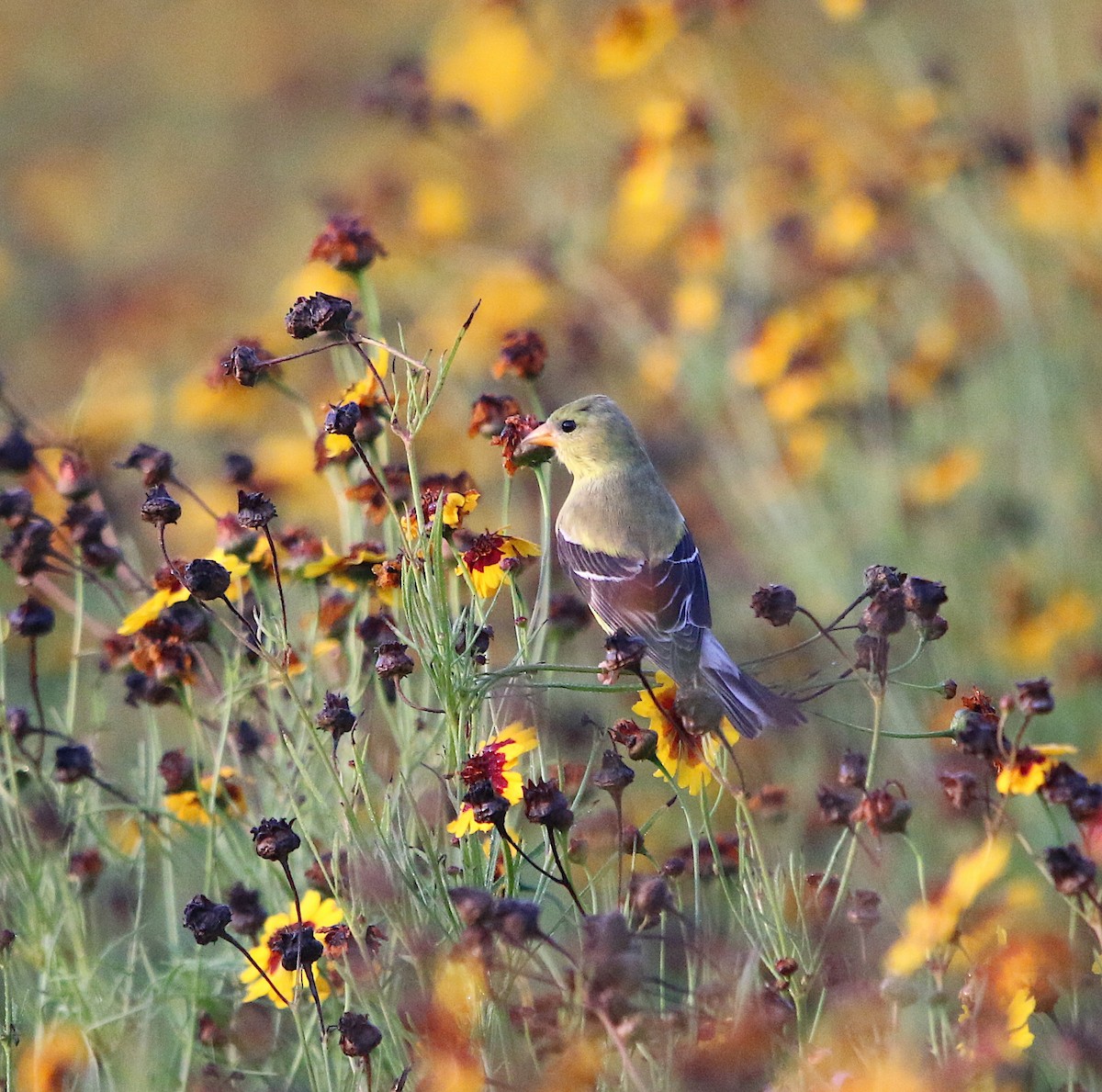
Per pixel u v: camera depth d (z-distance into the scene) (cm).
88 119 2675
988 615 1273
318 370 1464
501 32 1775
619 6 1698
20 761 833
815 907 699
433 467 1295
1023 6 1570
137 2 2869
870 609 696
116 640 859
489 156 1781
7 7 2858
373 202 1558
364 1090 669
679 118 1498
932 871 927
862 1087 611
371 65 2598
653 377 1481
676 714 699
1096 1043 643
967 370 1485
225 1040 800
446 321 1468
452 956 621
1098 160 1465
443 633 702
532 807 651
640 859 898
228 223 2347
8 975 746
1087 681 1198
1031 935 680
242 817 859
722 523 1412
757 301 1449
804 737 1015
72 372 1869
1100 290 1491
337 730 709
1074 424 1439
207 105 2659
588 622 856
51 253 2330
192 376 1473
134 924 799
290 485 1177
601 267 1611
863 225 1473
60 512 1042
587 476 1054
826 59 1938
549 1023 657
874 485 1357
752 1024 610
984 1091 616
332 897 777
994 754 661
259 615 764
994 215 1507
